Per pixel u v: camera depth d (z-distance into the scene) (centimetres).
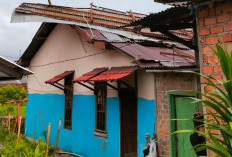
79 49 971
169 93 581
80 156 877
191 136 413
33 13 835
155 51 742
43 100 1227
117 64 752
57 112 1096
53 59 1162
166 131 580
